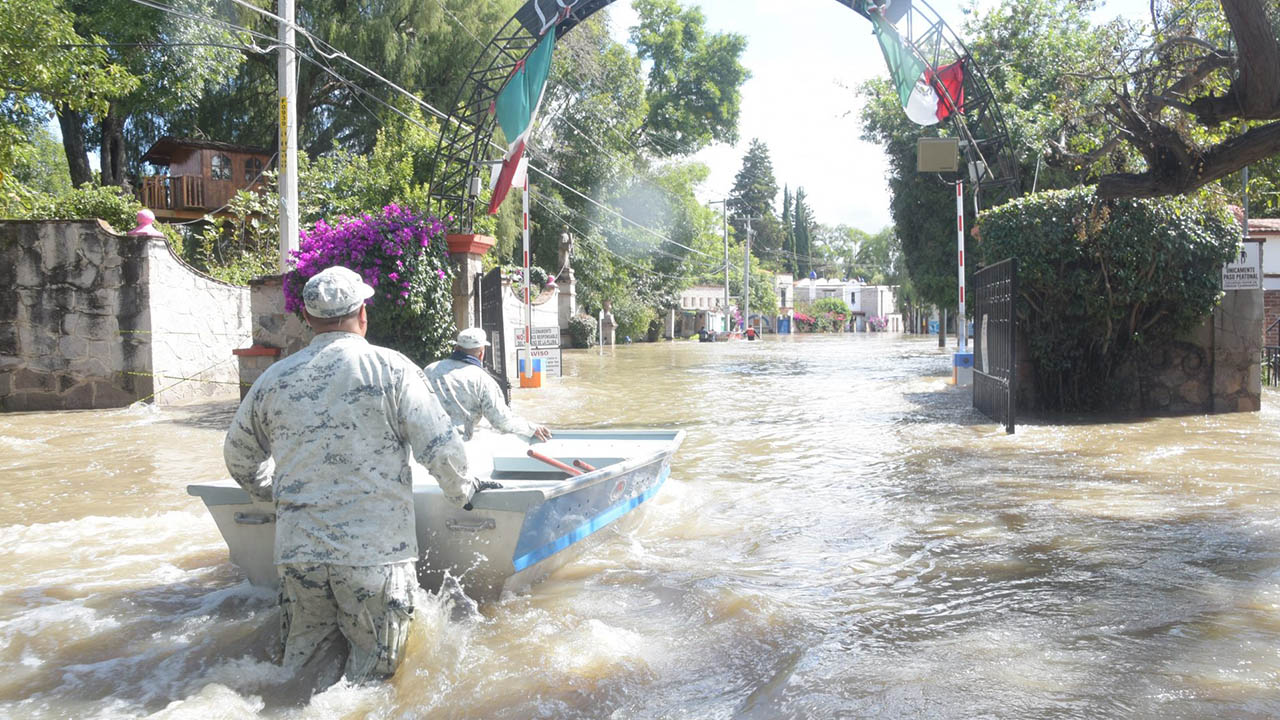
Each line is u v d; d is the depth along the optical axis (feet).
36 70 43.32
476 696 10.62
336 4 82.79
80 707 10.50
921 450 29.66
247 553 14.47
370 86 85.87
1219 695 10.19
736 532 18.83
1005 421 34.42
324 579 10.68
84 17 63.05
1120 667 11.09
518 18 42.70
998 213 37.50
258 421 11.21
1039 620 12.98
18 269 41.96
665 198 152.56
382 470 10.95
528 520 13.46
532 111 42.19
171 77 67.72
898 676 10.95
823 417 39.73
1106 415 37.76
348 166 72.84
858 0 40.06
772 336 223.92
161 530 19.22
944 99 43.68
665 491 22.84
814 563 16.39
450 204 46.06
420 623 11.92
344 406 10.83
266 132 87.30
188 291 44.88
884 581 15.19
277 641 12.10
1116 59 30.01
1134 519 19.16
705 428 36.27
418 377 11.43
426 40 85.25
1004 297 34.71
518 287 68.08
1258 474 24.08
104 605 14.23
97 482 24.48
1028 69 63.00
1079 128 35.60
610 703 10.42
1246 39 22.76
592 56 113.91
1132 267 35.96
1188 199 36.63
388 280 34.65
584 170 124.57
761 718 9.92
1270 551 16.43
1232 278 37.81
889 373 70.23
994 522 19.26
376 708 10.32
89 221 41.73
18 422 37.27
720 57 155.02
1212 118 25.32
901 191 72.02
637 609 13.76
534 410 42.32
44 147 109.19
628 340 153.69
